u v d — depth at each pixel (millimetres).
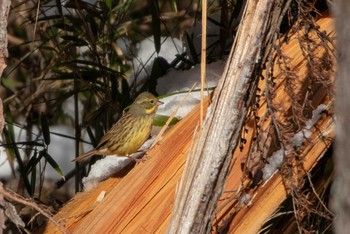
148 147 10008
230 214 7762
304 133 7793
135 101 9930
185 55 11375
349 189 4707
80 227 8625
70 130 13352
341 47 4730
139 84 12016
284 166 7594
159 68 10750
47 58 13016
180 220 6926
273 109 7312
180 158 8453
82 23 11336
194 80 10117
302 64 8109
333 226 7602
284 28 8547
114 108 11234
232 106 6871
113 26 11641
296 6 8234
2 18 7070
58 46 11781
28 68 13125
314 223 8227
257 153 7668
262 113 7969
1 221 7230
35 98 12758
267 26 6930
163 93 10602
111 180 9422
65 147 13297
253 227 7750
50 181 13031
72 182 12891
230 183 7844
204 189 6891
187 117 8805
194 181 6906
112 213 8469
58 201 11727
